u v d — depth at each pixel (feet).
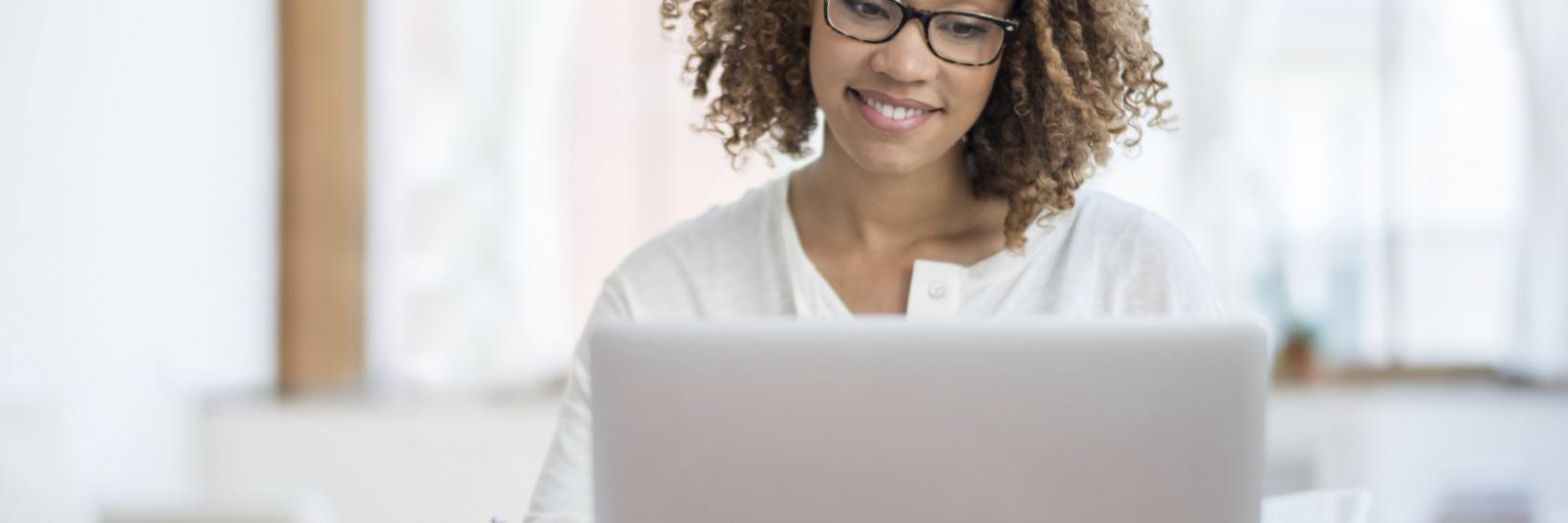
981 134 4.92
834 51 4.54
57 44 9.00
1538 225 11.05
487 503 10.88
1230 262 10.91
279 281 11.19
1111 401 3.30
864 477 3.36
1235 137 10.94
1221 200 10.89
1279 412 10.98
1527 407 11.05
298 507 6.86
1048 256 4.83
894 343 3.34
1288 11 11.16
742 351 3.37
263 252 11.08
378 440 10.84
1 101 8.39
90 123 9.39
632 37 10.89
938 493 3.35
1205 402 3.28
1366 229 11.28
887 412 3.34
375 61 10.99
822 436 3.37
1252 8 10.89
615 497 3.45
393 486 10.85
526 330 10.97
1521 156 11.14
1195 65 10.85
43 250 8.74
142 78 10.02
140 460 9.78
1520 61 11.03
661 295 4.96
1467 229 11.30
